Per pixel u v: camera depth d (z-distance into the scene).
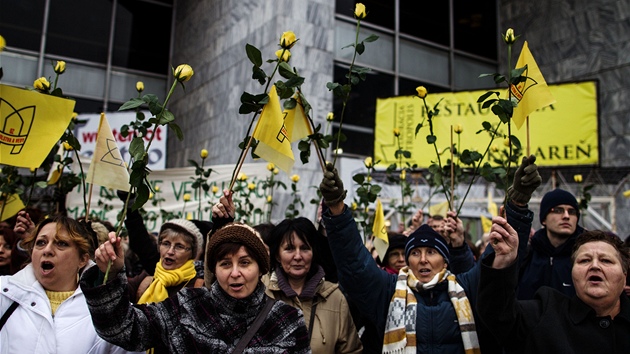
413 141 7.77
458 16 12.88
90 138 8.46
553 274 3.38
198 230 3.28
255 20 9.58
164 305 2.17
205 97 11.06
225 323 2.13
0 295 2.35
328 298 3.03
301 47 8.92
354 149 10.56
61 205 4.07
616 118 10.73
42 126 2.64
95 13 12.39
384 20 11.62
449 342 2.61
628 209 9.71
